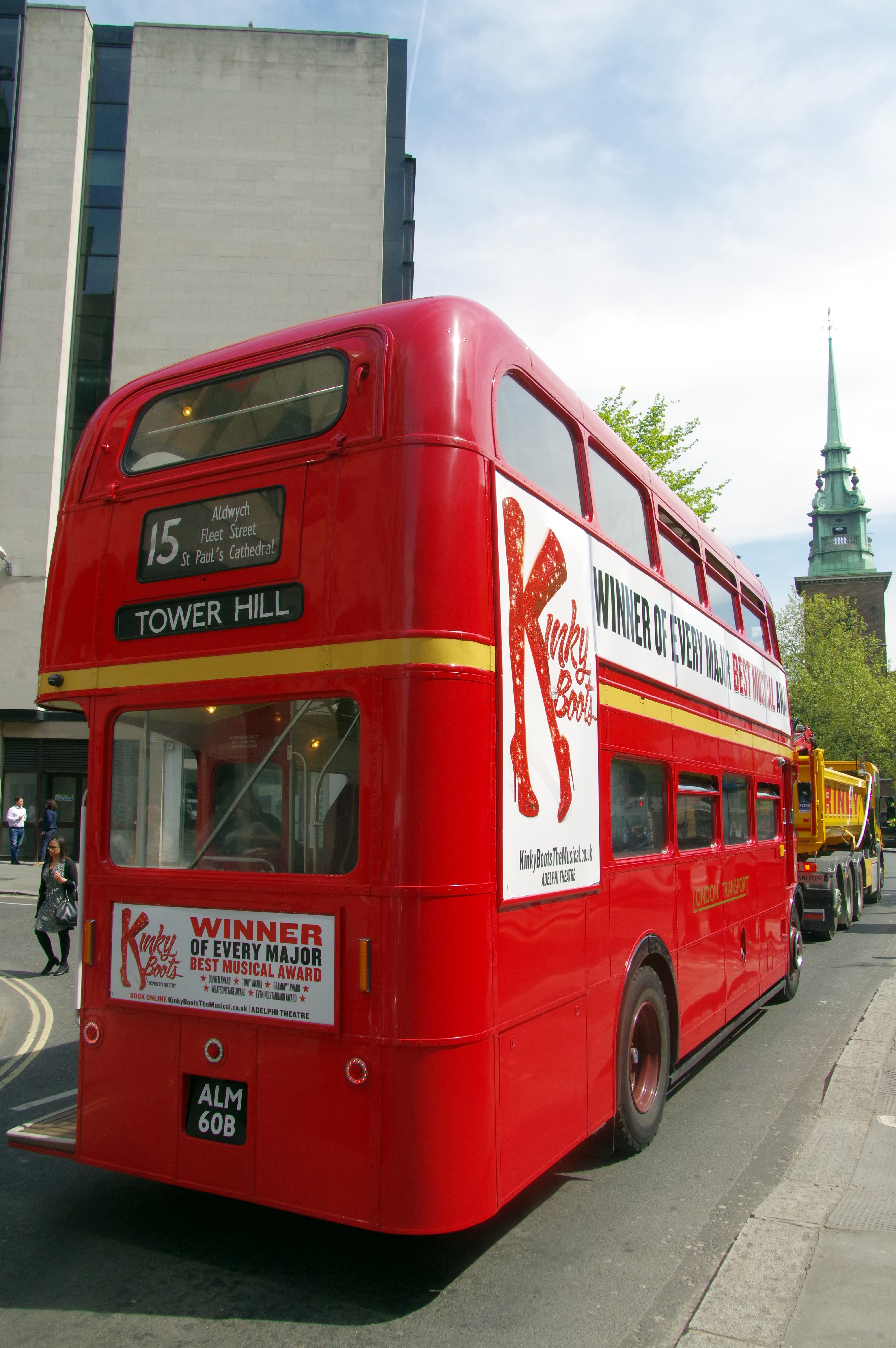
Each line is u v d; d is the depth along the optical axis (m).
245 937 4.18
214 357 4.84
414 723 3.83
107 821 4.73
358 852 3.93
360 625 3.98
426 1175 3.67
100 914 4.68
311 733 4.15
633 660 5.92
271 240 26.05
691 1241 4.61
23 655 25.09
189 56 26.53
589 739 5.09
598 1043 5.08
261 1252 4.47
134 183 26.16
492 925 3.98
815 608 59.91
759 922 9.23
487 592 4.10
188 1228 4.75
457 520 4.00
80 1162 4.63
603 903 5.21
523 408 4.79
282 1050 4.02
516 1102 4.12
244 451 4.47
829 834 18.17
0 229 25.64
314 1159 3.89
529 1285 4.14
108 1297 4.02
